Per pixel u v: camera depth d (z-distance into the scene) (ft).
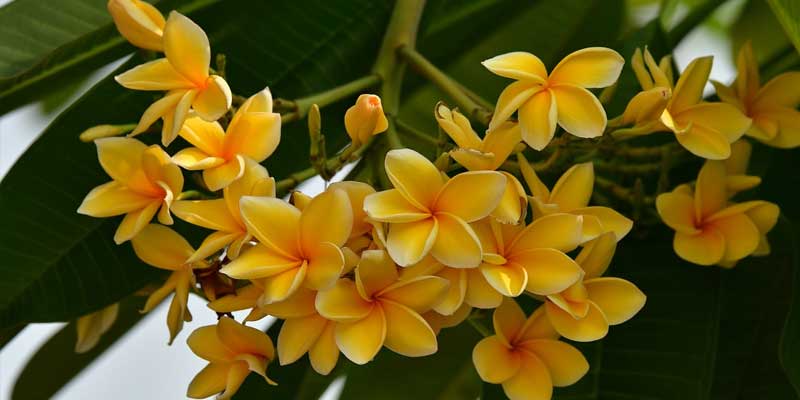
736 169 3.59
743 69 3.62
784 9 3.44
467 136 3.21
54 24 3.66
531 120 3.18
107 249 3.62
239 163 3.17
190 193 3.31
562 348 3.29
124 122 3.60
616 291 3.26
